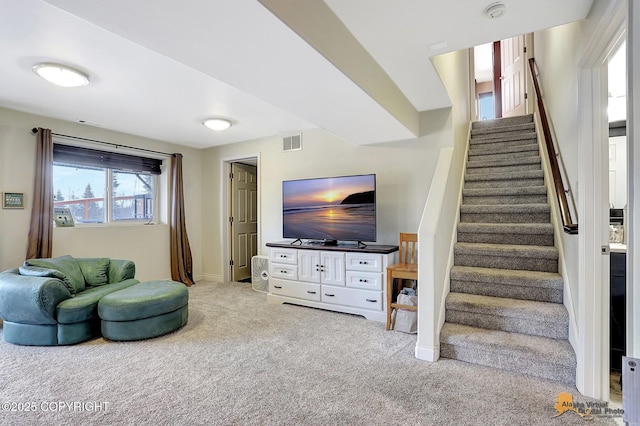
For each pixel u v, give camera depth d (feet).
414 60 8.19
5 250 11.58
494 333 8.42
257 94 7.97
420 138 12.42
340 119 9.96
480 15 6.34
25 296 9.12
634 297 3.30
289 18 5.16
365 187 12.54
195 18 4.93
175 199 17.12
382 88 8.77
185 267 17.49
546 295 8.83
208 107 11.87
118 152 15.38
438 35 7.06
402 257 12.12
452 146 11.86
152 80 9.47
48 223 12.30
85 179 14.42
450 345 8.39
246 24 5.10
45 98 10.82
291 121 13.80
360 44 7.43
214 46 5.79
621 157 9.66
